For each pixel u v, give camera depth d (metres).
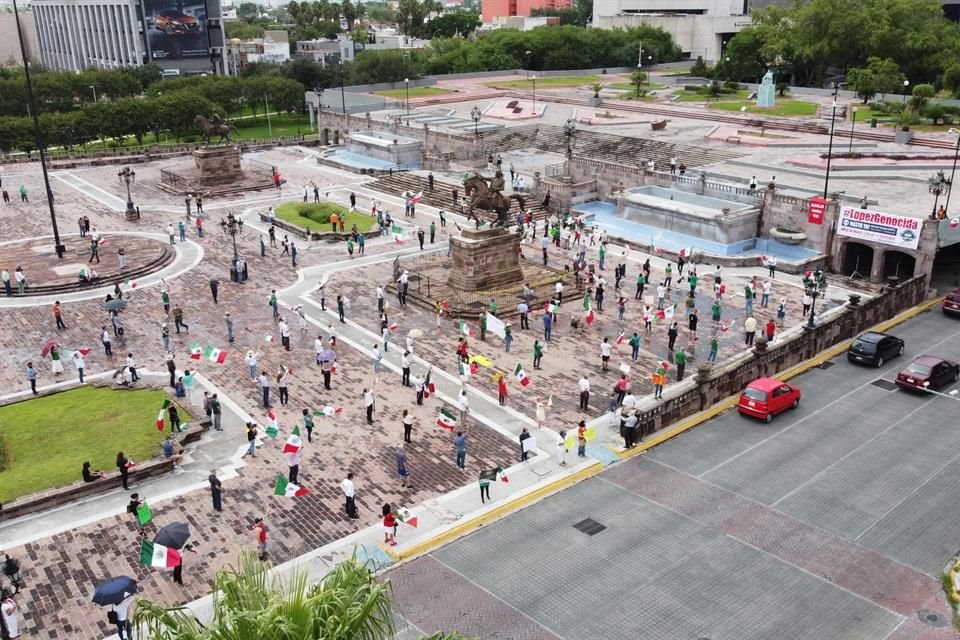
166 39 191.25
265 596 17.83
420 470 36.91
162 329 51.88
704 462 37.97
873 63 124.56
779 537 32.06
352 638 16.84
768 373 47.22
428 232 74.88
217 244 71.50
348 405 42.94
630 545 31.59
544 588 29.11
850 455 38.47
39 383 45.47
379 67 163.75
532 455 38.19
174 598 28.53
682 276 63.12
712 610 27.89
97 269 63.56
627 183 85.00
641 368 47.38
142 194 89.50
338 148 114.75
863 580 29.53
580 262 62.53
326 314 55.66
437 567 30.34
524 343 50.78
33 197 87.75
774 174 84.75
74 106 147.00
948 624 27.19
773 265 64.00
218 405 39.97
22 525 32.78
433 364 47.88
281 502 34.44
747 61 155.12
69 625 27.28
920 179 79.06
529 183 90.88
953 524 32.94
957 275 65.94
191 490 35.31
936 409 43.31
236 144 116.12
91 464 36.28
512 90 157.62
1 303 57.59
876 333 50.12
